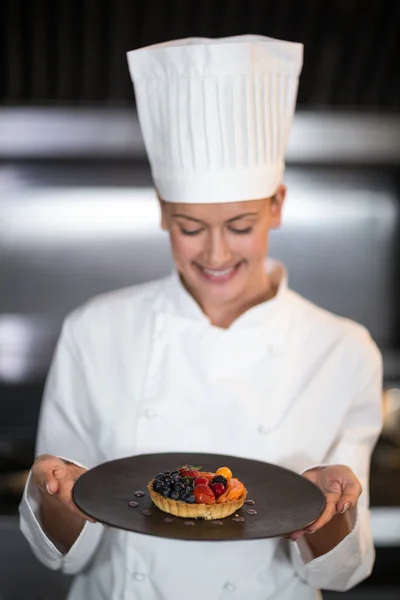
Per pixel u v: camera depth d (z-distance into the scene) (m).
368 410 1.52
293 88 1.45
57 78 2.59
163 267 2.93
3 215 2.82
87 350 1.58
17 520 2.24
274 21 2.57
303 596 1.46
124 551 1.43
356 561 1.37
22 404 2.87
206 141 1.35
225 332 1.49
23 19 2.48
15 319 2.90
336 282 2.98
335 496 1.25
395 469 2.55
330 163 2.69
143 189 2.84
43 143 2.54
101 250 2.89
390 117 2.61
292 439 1.45
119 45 2.55
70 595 1.56
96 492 1.23
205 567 1.40
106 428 1.51
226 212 1.37
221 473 1.25
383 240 2.95
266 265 1.66
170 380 1.50
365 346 1.54
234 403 1.46
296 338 1.53
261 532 1.11
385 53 2.62
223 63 1.34
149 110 1.43
